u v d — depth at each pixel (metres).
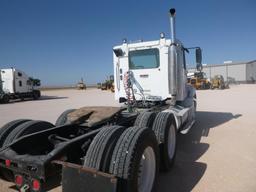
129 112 5.59
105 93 35.81
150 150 3.35
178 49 6.59
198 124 8.66
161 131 4.31
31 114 13.14
